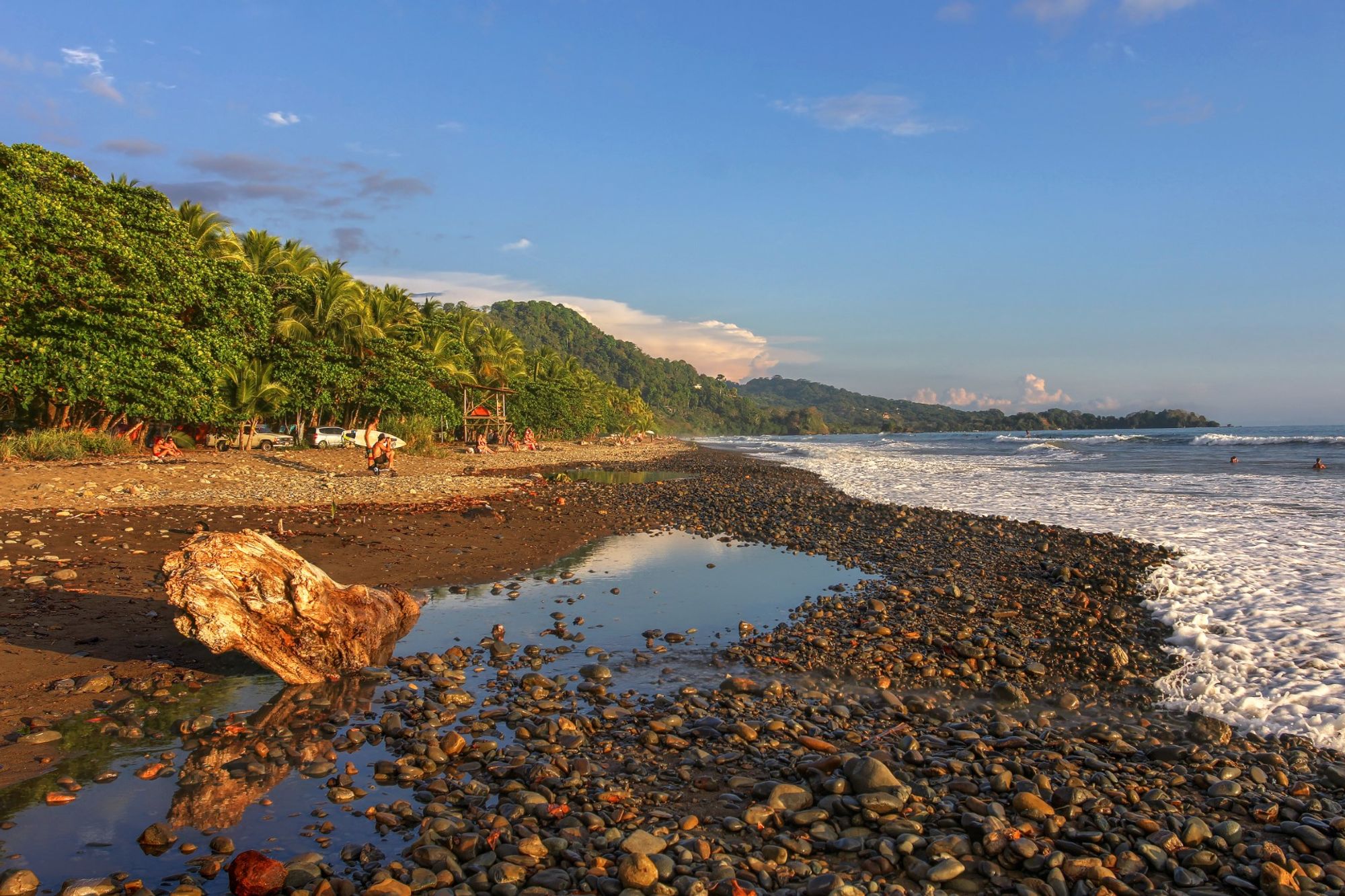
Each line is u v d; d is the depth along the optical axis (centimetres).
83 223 2608
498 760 533
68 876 377
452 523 1677
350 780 491
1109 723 639
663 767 531
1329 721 618
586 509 2094
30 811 444
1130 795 488
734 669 769
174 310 2878
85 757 520
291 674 679
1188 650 826
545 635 882
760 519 1956
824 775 509
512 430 7119
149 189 3072
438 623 922
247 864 368
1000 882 394
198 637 644
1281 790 508
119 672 686
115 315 2627
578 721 605
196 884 374
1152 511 2119
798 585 1170
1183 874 402
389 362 4578
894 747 574
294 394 4109
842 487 3072
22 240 2439
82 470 2170
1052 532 1697
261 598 657
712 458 6131
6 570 984
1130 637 893
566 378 9056
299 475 2622
